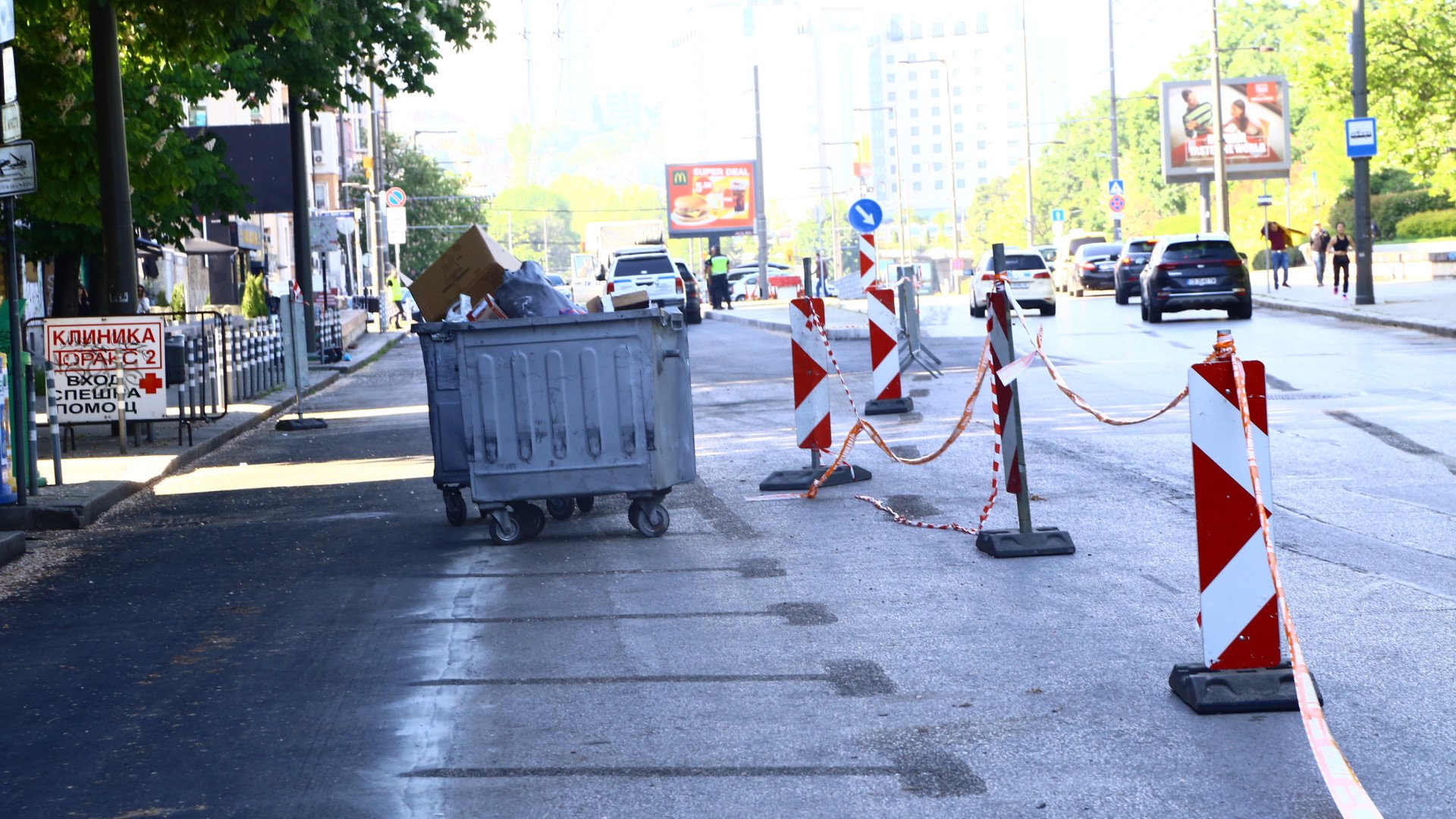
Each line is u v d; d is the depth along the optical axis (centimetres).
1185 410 1792
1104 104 14250
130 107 2092
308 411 2558
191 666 795
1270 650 664
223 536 1235
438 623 877
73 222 2128
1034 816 536
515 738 646
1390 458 1385
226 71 2666
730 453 1623
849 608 879
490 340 1120
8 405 1323
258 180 3644
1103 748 609
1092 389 2089
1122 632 797
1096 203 14062
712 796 567
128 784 601
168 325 2261
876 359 1928
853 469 1383
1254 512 660
